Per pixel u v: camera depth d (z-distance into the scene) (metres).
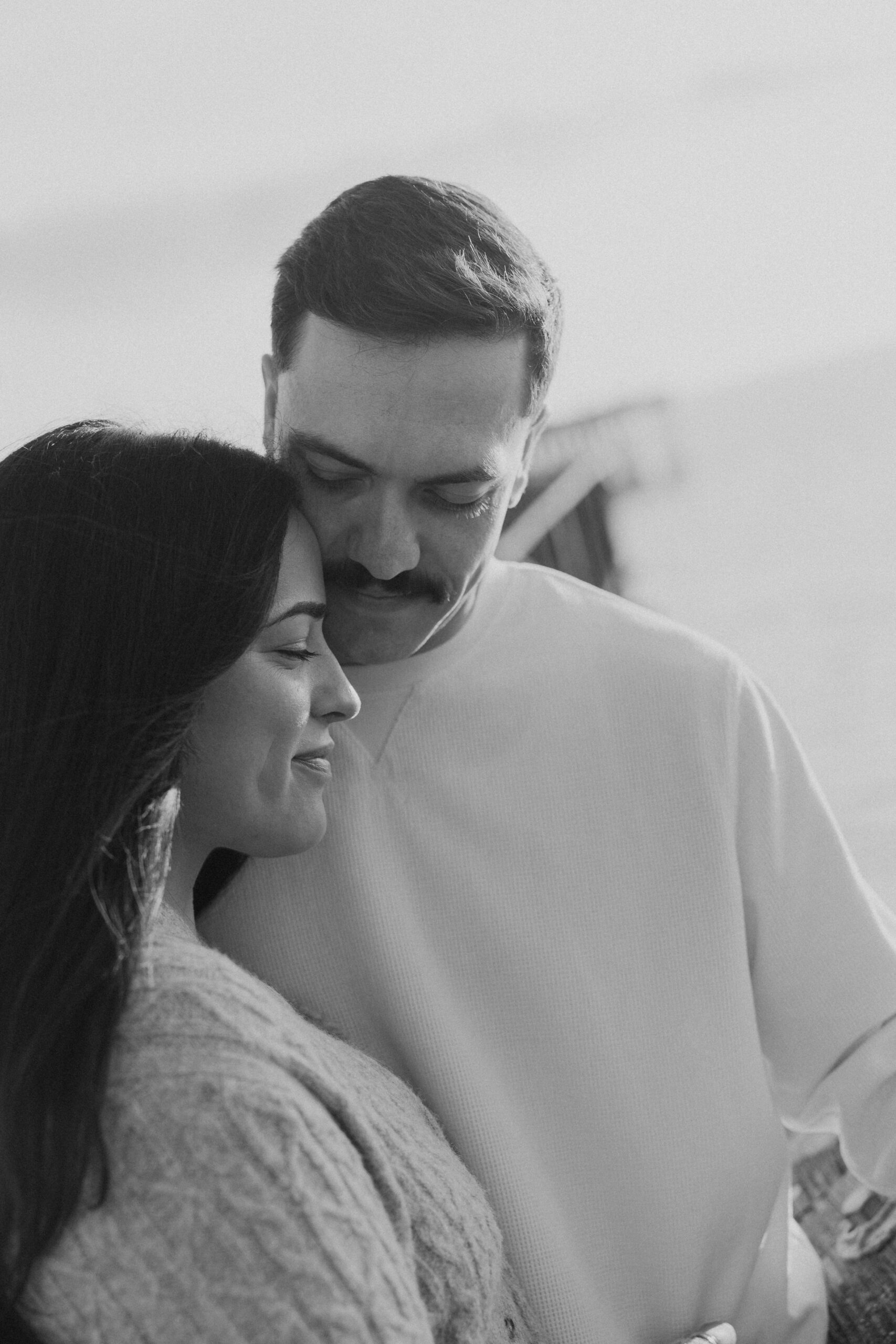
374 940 1.32
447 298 1.13
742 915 1.39
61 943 0.87
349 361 1.14
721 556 9.26
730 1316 1.38
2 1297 0.83
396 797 1.34
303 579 1.09
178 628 0.95
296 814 1.10
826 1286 1.51
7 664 0.94
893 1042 1.38
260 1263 0.81
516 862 1.35
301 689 1.08
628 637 1.40
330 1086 0.90
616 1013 1.35
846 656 6.29
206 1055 0.84
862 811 4.49
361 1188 0.86
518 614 1.40
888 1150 1.40
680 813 1.37
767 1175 1.40
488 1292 1.08
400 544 1.18
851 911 1.40
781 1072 1.47
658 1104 1.35
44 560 0.95
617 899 1.36
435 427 1.15
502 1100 1.32
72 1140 0.81
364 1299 0.82
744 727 1.39
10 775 0.92
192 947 0.93
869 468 12.97
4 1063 0.84
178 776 0.97
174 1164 0.82
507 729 1.36
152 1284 0.81
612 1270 1.34
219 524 0.98
